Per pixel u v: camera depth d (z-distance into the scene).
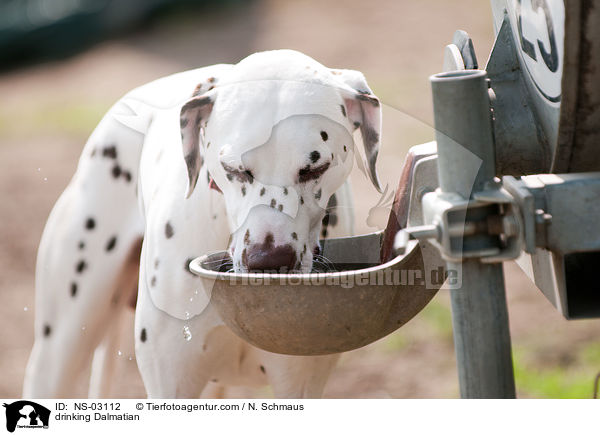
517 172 3.11
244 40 19.30
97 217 4.23
